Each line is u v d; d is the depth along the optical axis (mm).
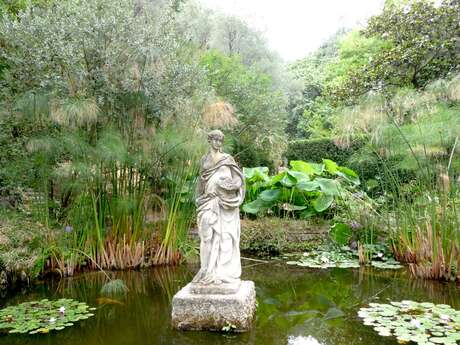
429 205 5883
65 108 5789
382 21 10508
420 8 9797
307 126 21375
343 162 13656
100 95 6613
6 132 6559
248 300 3945
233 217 4172
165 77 7164
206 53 12375
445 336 3465
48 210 6633
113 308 4613
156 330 3854
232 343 3459
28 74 6664
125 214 6727
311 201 8836
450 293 4953
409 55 9617
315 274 6199
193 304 3807
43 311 4453
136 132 6785
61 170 6324
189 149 6395
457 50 9312
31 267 5859
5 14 7164
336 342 3449
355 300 4762
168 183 7254
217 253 4012
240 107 12203
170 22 7945
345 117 6680
